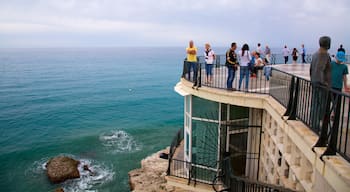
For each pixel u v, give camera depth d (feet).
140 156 95.09
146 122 141.38
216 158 38.63
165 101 197.88
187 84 39.78
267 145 33.47
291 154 22.17
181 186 38.83
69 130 126.41
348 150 15.69
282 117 23.15
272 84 30.48
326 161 14.40
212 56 38.75
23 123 137.39
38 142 109.50
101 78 320.50
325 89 16.31
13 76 324.39
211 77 38.81
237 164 38.68
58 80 297.53
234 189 28.55
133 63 555.69
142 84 276.82
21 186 75.10
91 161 90.79
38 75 338.75
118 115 156.87
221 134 37.73
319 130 17.70
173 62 586.45
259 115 36.01
